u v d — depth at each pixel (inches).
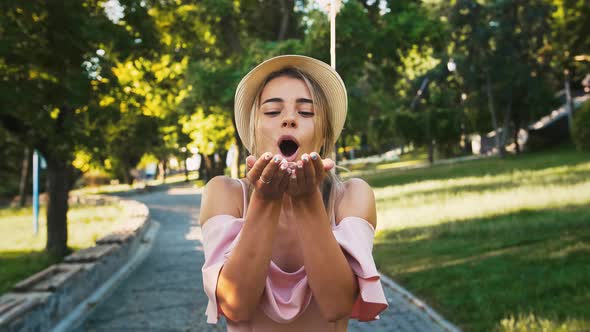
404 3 690.8
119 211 896.9
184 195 1466.5
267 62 61.0
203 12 659.4
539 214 448.8
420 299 243.1
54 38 301.7
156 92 521.7
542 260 278.8
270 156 47.7
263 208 50.7
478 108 1740.9
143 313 254.8
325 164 48.6
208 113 1045.8
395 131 1845.5
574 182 660.7
